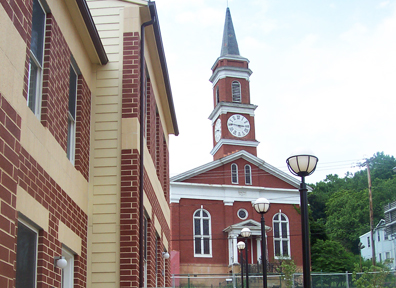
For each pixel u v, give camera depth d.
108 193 10.48
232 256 43.06
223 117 50.56
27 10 6.51
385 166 85.12
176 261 41.34
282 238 45.38
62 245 8.64
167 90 15.70
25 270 6.89
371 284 30.98
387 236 58.38
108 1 11.70
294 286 34.19
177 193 44.38
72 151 9.87
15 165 5.73
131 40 11.43
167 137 18.88
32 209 7.01
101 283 10.02
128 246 10.20
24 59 6.25
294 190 46.88
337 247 49.09
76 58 9.95
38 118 7.85
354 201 74.19
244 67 52.94
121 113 10.94
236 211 45.22
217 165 45.88
